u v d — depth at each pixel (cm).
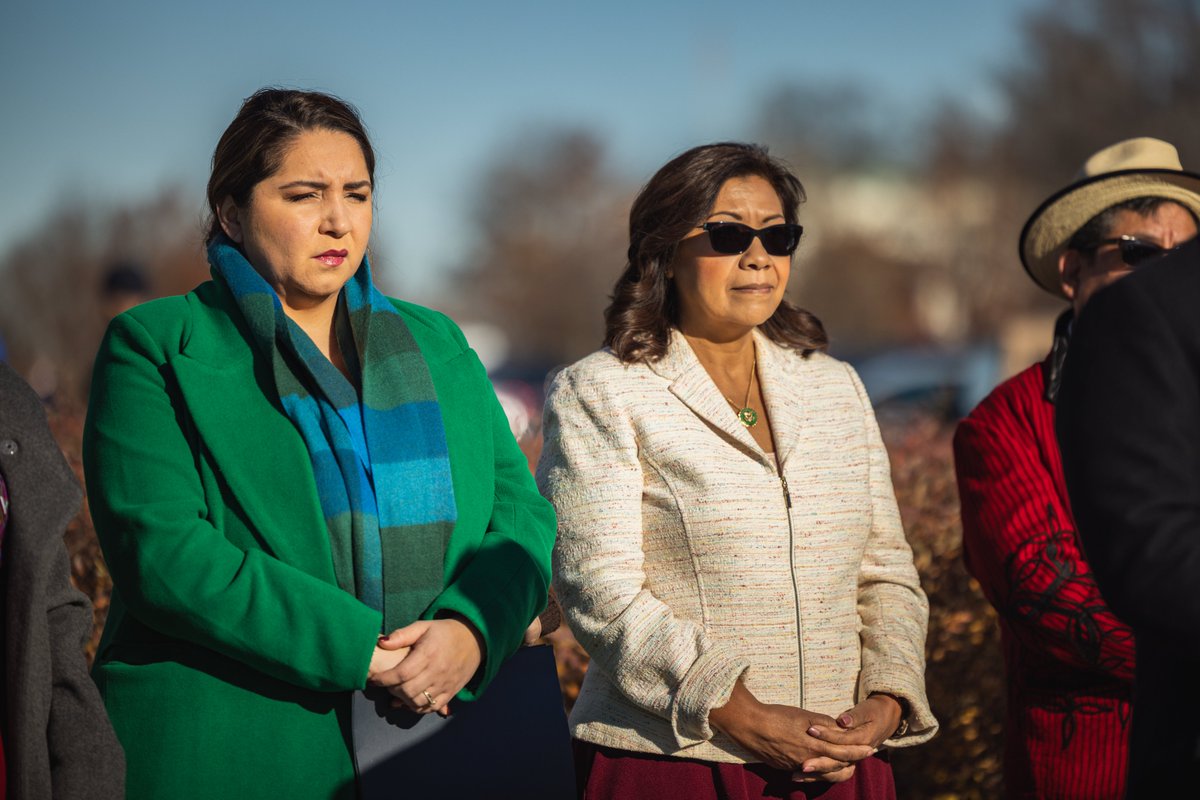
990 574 431
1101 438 259
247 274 363
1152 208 445
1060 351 443
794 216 457
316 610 330
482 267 7469
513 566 363
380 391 366
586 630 399
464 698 350
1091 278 450
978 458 441
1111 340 264
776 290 430
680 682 383
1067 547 419
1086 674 420
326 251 365
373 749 337
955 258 5531
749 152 442
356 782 342
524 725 354
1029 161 4725
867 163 6494
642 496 413
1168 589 245
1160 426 255
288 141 362
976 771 565
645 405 416
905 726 409
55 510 305
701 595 403
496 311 7375
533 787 349
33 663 295
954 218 5666
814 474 420
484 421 389
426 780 339
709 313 430
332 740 344
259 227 365
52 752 307
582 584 401
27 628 295
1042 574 414
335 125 370
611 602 395
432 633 338
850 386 451
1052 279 487
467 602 348
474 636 346
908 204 6288
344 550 346
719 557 402
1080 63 4366
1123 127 4247
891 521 441
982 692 566
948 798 564
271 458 349
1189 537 247
